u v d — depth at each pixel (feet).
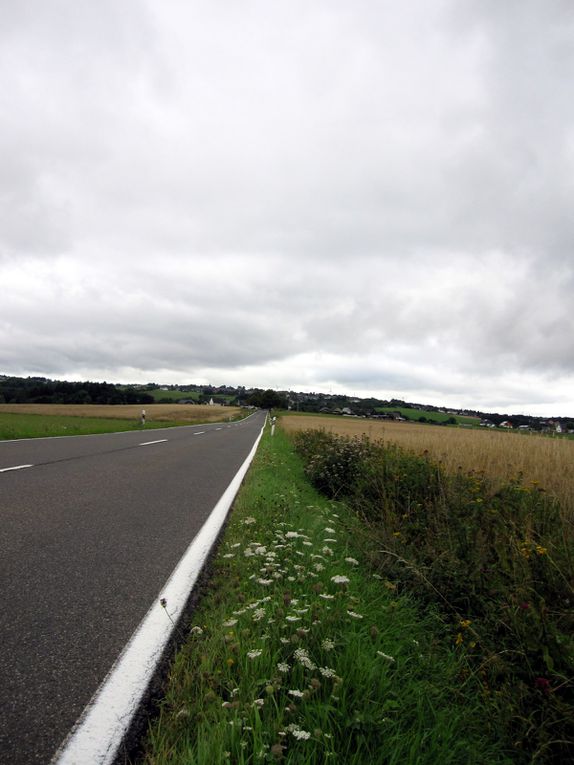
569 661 6.02
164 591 9.57
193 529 14.69
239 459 38.52
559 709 5.47
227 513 17.39
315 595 9.02
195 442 54.75
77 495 18.86
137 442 48.67
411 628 8.55
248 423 158.10
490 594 8.59
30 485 20.31
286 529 14.84
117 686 6.21
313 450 36.04
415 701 6.15
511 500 12.59
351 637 7.23
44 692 5.96
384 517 15.88
